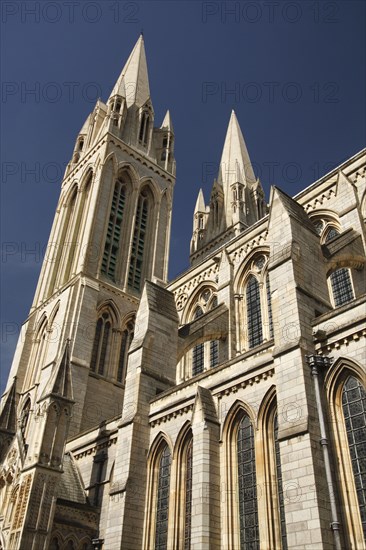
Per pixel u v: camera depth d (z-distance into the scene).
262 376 30.16
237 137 90.31
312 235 33.47
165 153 87.56
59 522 38.38
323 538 21.64
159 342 41.03
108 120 80.50
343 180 42.22
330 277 41.44
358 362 25.19
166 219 80.69
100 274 67.00
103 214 71.19
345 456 24.23
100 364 60.44
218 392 32.47
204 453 29.92
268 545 25.97
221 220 80.94
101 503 41.56
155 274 74.00
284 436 25.03
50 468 38.19
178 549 30.91
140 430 36.38
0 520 39.16
